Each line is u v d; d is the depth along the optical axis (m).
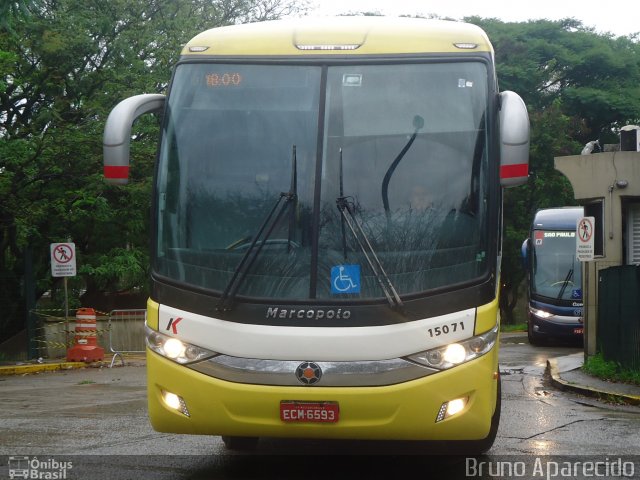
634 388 13.96
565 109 48.22
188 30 29.66
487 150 7.09
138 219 27.19
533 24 51.62
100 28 27.23
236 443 8.52
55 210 25.97
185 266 6.97
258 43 7.41
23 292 23.73
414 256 6.79
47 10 26.84
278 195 6.97
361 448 8.73
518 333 36.66
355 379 6.56
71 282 27.75
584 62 49.34
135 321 26.36
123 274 26.72
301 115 7.15
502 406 12.33
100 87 27.69
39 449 8.53
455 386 6.64
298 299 6.69
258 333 6.64
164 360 6.87
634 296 15.01
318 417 6.57
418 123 7.11
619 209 19.25
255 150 7.11
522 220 44.84
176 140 7.27
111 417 10.98
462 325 6.72
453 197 6.96
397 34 7.38
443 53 7.30
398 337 6.60
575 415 11.30
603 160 19.34
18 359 23.39
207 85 7.36
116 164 7.21
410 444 8.96
